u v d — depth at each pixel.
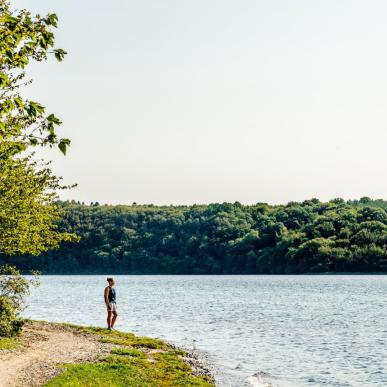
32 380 16.52
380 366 26.42
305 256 156.25
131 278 178.25
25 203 23.44
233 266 178.62
